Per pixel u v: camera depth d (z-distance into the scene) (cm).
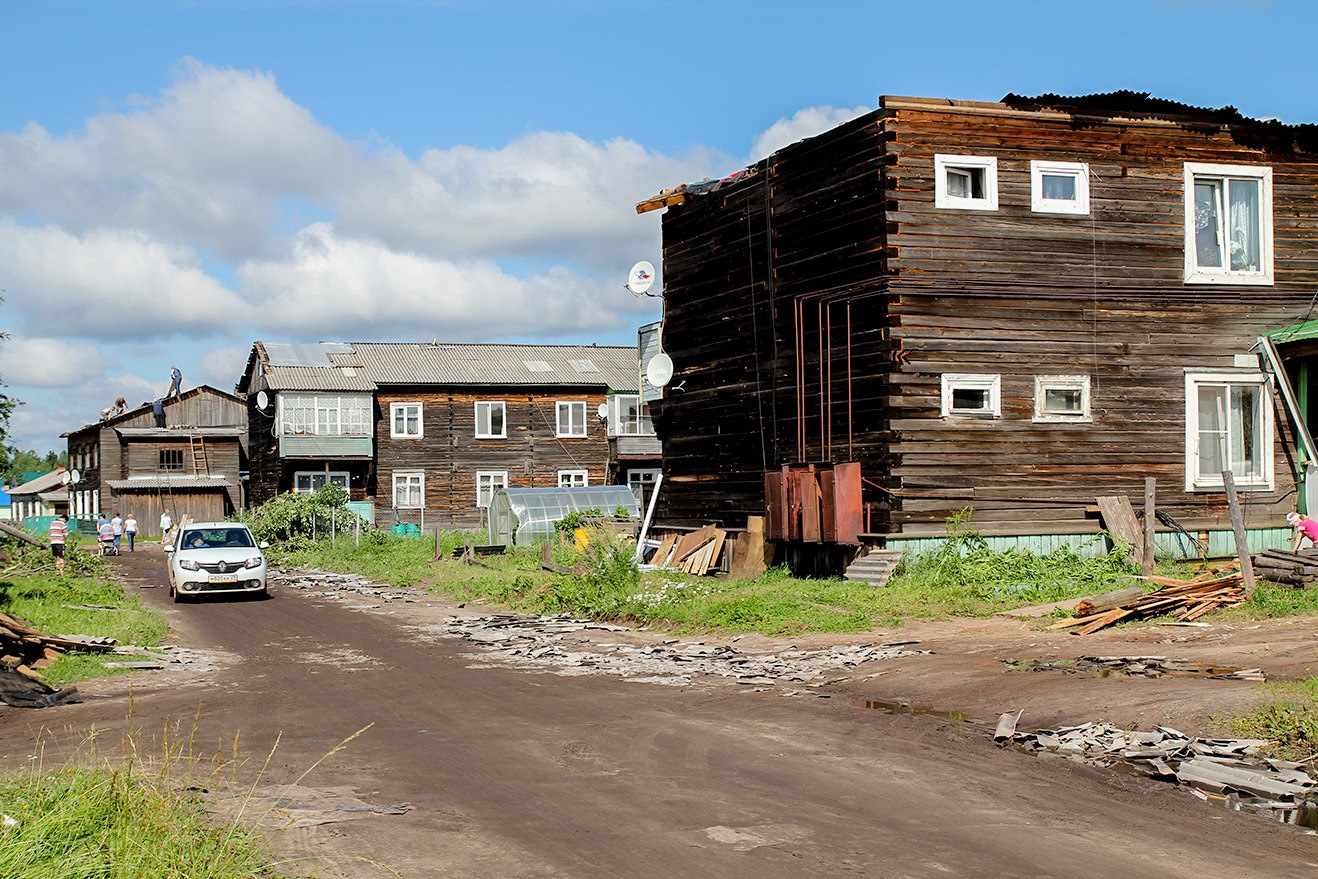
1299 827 748
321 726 1109
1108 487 2130
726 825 754
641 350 3662
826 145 2198
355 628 2061
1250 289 2223
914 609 1786
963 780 870
